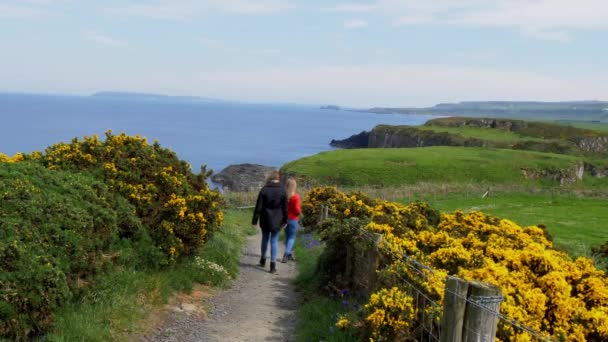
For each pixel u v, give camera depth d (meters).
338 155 82.81
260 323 8.40
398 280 7.35
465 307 4.85
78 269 7.32
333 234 9.82
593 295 7.16
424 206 13.54
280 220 12.61
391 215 11.71
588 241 19.08
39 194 7.79
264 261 13.06
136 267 9.16
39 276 6.18
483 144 125.25
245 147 165.50
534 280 7.30
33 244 6.63
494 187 40.88
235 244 15.50
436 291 6.44
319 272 10.67
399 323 6.27
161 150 12.55
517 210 29.59
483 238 11.05
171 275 9.50
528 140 131.62
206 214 10.98
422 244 9.52
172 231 10.06
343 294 9.05
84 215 7.91
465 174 74.00
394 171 70.75
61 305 6.60
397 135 151.62
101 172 10.74
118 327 7.04
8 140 135.62
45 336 6.15
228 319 8.48
